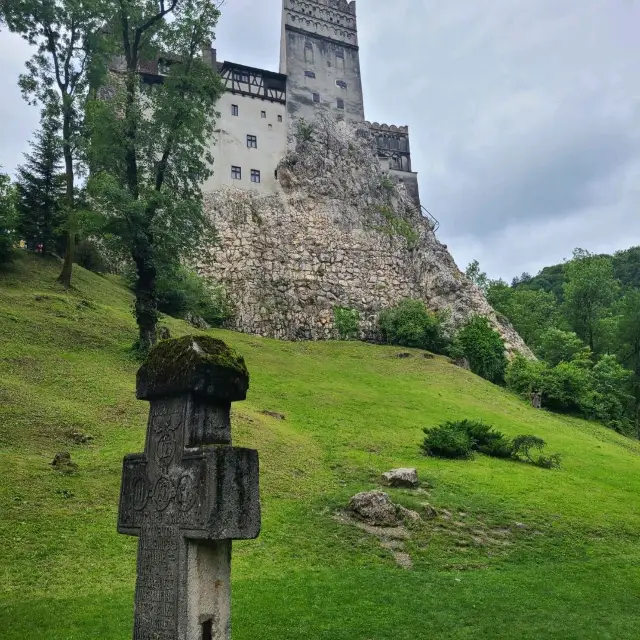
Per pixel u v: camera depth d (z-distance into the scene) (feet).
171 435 22.62
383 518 56.03
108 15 100.78
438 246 213.87
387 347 167.73
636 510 69.15
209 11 100.73
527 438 88.48
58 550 41.93
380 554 49.49
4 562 39.24
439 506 61.87
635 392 195.93
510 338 193.77
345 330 180.45
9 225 118.83
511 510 63.52
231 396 22.88
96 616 33.06
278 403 95.45
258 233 183.62
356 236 198.90
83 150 99.45
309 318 180.34
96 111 95.09
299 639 32.24
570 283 227.61
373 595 39.75
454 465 79.15
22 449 57.47
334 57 222.07
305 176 199.00
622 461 98.89
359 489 64.39
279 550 47.52
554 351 199.41
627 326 204.44
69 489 51.13
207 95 103.55
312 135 206.49
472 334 176.55
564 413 151.64
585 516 64.54
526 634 34.81
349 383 121.29
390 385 125.39
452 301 194.59
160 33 101.19
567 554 54.08
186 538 20.98
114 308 120.78
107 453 60.34
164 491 22.22
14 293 107.76
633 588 45.44
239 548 46.88
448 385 135.95
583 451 101.24
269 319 173.78
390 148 235.81
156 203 93.66
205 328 149.07
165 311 144.56
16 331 90.43
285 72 212.23
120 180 96.48
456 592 41.68
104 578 39.22
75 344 92.63
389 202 216.54
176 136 98.32
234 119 195.62
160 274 96.73
